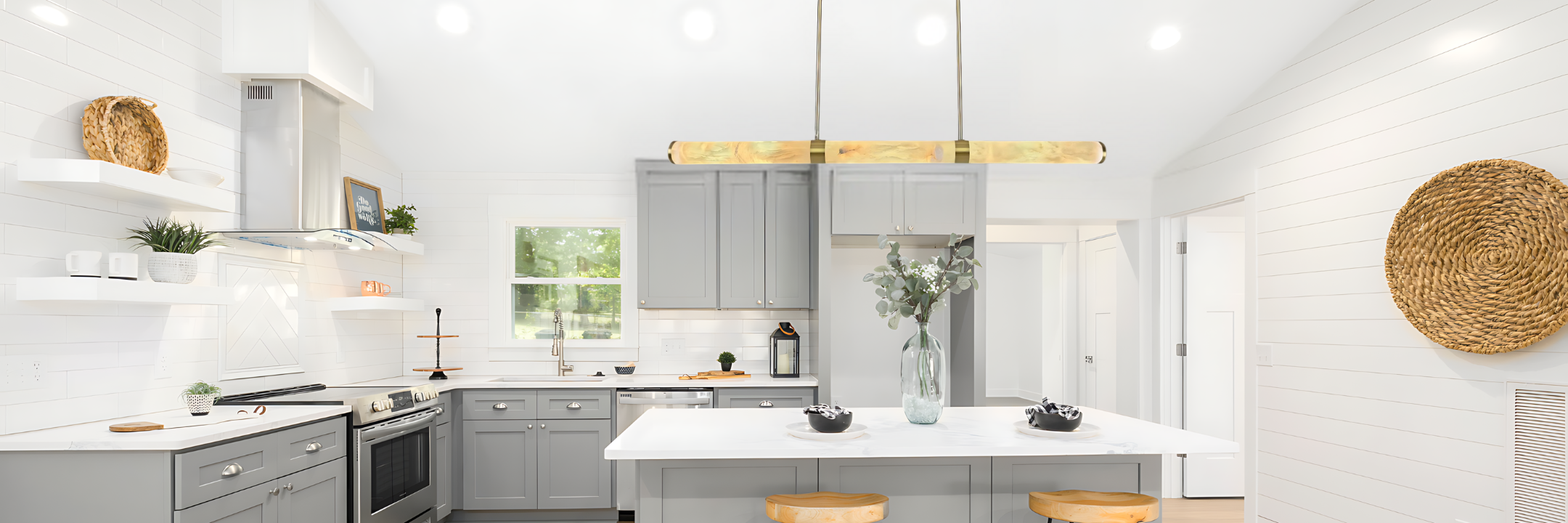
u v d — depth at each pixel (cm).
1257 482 414
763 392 463
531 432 449
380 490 359
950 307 542
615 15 381
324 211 366
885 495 257
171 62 312
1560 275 261
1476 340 289
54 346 262
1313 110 378
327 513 318
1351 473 350
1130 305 532
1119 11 381
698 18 385
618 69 418
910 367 282
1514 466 281
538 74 421
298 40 341
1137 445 239
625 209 518
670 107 449
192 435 249
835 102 446
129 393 292
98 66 279
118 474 240
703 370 521
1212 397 506
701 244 497
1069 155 275
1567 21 264
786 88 434
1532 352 276
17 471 241
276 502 285
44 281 245
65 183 249
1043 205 519
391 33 386
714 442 245
